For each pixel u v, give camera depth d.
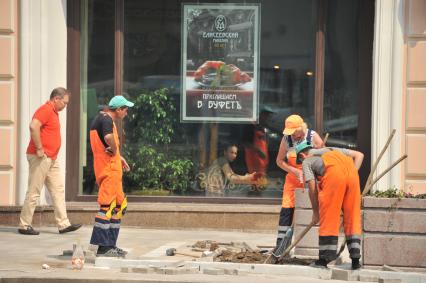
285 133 23.17
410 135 29.33
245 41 30.97
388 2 29.33
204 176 31.16
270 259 22.89
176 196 31.09
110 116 23.66
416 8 29.12
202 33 31.03
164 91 31.14
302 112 30.88
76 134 30.72
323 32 30.67
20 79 29.62
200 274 21.94
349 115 30.67
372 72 30.08
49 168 27.69
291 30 30.84
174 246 26.17
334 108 30.73
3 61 29.61
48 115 27.48
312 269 21.77
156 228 29.89
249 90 30.97
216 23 31.00
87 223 29.73
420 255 22.20
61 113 30.17
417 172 29.31
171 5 31.05
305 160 21.83
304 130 23.45
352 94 30.67
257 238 28.36
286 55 30.88
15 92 29.70
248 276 21.73
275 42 30.91
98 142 23.36
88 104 30.97
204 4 31.00
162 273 21.91
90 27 30.92
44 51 29.72
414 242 22.22
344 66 30.70
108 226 23.47
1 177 29.70
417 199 22.20
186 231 29.61
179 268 22.02
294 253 24.06
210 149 31.16
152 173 31.22
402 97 29.39
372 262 22.33
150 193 31.16
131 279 20.80
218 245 25.89
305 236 23.92
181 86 31.11
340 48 30.70
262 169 30.97
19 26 29.61
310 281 21.17
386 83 29.42
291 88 30.88
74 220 29.70
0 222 29.52
